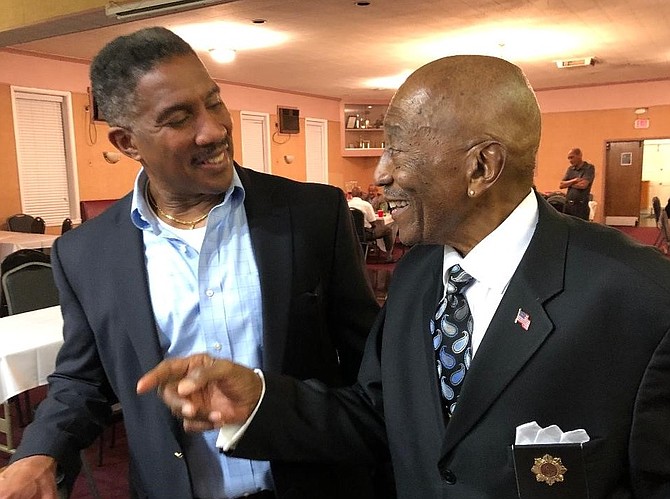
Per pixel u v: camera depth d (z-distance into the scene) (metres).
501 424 0.74
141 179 1.11
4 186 7.12
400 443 0.87
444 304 0.84
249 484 1.09
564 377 0.72
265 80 10.06
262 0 5.00
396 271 0.98
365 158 13.73
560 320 0.73
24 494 0.95
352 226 1.23
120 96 0.95
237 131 10.52
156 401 1.04
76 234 1.15
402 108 0.75
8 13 5.09
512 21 6.00
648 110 11.09
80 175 7.95
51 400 1.11
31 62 7.29
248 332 1.08
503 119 0.71
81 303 1.12
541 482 0.72
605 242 0.76
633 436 0.71
